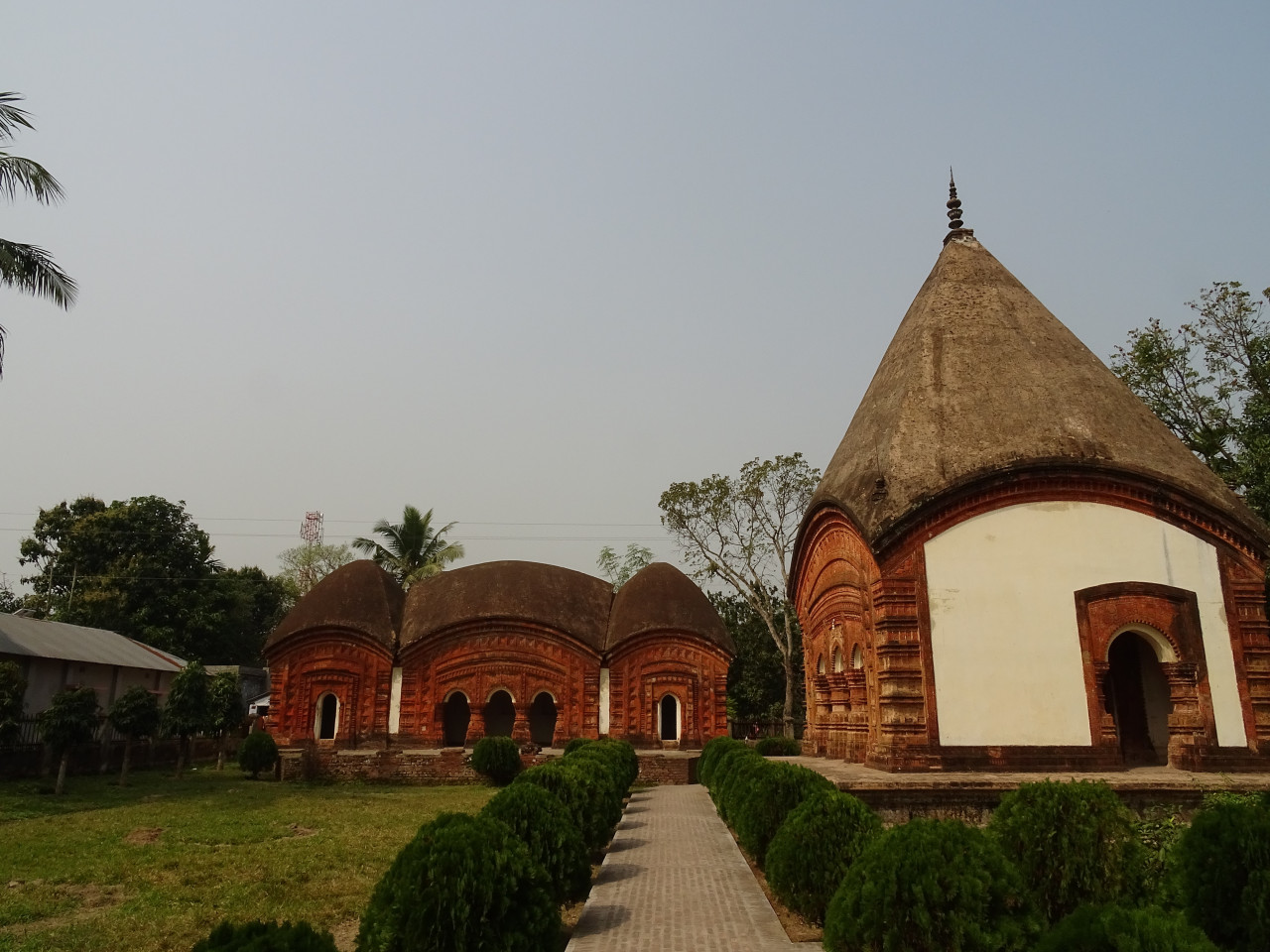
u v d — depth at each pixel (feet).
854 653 48.37
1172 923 14.49
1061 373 47.52
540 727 89.76
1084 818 22.88
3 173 51.29
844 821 25.77
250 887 34.04
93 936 27.32
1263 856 18.40
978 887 18.69
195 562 144.97
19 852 42.11
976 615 41.11
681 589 89.81
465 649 84.48
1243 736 40.91
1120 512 42.70
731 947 24.25
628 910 28.78
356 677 84.38
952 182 57.62
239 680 136.98
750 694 128.88
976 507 42.29
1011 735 39.99
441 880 19.42
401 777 78.38
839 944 19.72
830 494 49.29
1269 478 58.80
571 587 90.74
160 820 53.11
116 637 111.75
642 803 61.05
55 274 54.34
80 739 69.77
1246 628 42.04
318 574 177.17
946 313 51.16
